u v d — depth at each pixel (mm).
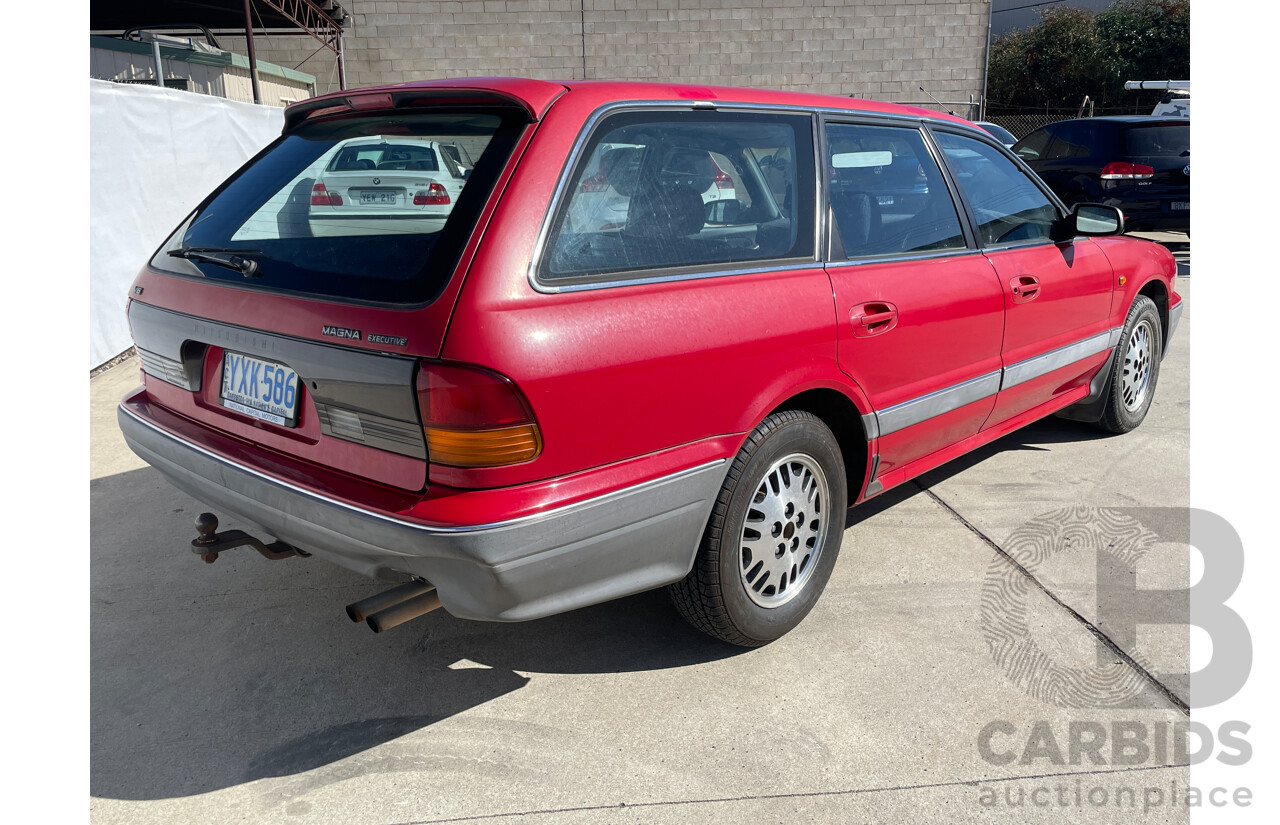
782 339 2537
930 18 18641
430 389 1961
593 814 2135
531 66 18484
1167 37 29219
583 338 2098
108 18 13195
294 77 15375
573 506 2102
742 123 2652
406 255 2125
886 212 3045
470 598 2094
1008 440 4703
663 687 2629
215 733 2422
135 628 2916
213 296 2453
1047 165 11703
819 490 2840
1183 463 4328
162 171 6754
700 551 2512
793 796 2193
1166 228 10852
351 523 2098
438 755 2344
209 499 2527
